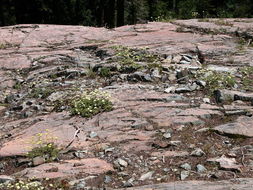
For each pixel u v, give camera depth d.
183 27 14.98
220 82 8.43
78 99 8.04
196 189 4.64
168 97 7.87
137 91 8.38
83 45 12.98
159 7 26.48
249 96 7.54
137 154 5.80
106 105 7.56
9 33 15.98
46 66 11.27
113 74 9.69
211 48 11.35
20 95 9.38
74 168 5.48
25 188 4.91
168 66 9.68
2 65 11.84
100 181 5.15
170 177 5.16
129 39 13.30
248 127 6.32
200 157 5.61
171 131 6.43
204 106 7.35
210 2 25.27
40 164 5.72
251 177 4.97
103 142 6.23
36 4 34.94
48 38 14.77
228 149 5.80
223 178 4.99
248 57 10.52
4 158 6.00
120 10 28.50
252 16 22.89
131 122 6.85
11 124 7.63
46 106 8.31
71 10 37.47
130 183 5.02
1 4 36.97
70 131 6.73
